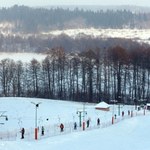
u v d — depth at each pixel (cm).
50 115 11356
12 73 18362
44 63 18338
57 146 6775
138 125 9481
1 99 13150
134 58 18950
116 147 6819
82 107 13088
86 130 8856
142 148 6744
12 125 9900
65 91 17912
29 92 17900
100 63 18550
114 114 12262
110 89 18738
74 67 18175
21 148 6356
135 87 17900
